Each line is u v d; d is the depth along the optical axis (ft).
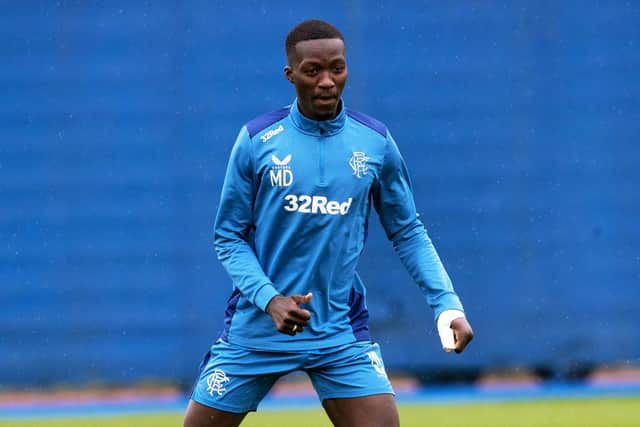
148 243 136.05
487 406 116.47
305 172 50.11
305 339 50.67
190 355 135.03
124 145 136.77
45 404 131.34
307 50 48.52
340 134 50.83
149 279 135.95
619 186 136.26
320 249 50.31
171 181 136.26
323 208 50.19
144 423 105.09
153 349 135.54
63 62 137.39
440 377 136.26
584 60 136.26
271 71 135.95
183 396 135.44
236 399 51.57
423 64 135.64
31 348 135.85
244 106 136.05
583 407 113.09
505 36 136.15
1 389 135.54
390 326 132.77
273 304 47.67
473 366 134.31
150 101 136.77
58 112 137.28
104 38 137.39
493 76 136.05
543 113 136.05
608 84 136.26
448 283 51.37
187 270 135.64
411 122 135.64
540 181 135.85
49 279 136.36
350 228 50.90
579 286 135.54
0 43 137.80
